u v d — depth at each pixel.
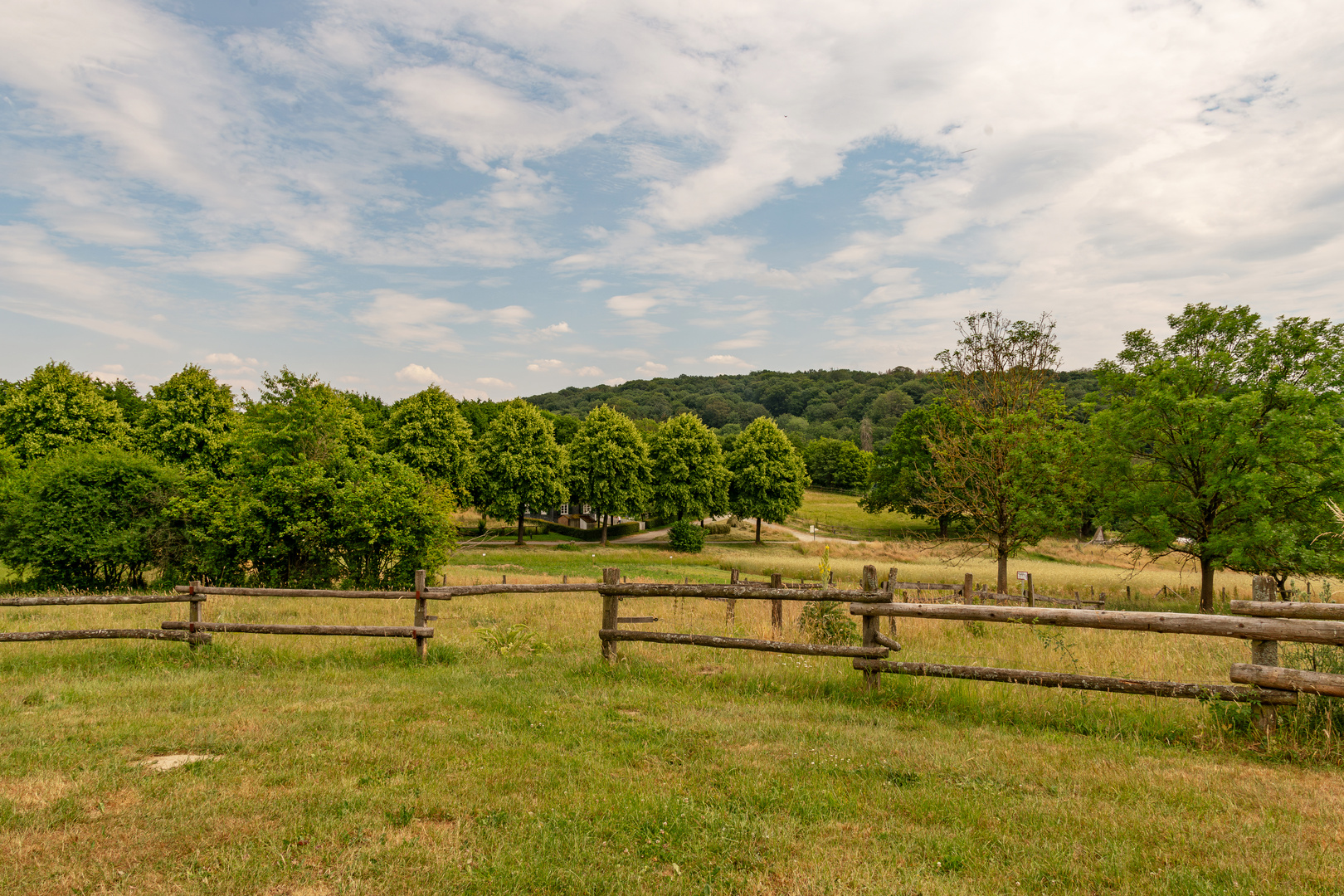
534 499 53.75
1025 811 4.40
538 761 5.27
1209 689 5.82
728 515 72.44
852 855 3.85
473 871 3.62
